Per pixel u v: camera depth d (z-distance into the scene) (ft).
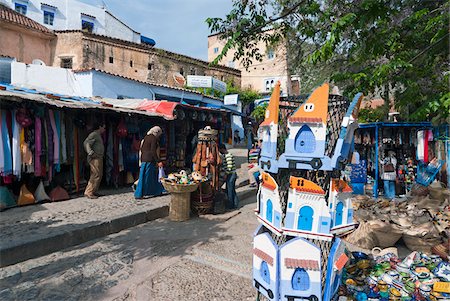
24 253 12.98
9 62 38.68
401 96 14.73
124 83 43.68
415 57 12.70
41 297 10.11
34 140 19.38
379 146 25.52
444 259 12.20
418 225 14.58
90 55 60.70
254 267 8.87
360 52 15.76
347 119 7.79
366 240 15.15
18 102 18.25
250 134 46.09
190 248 14.66
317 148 7.59
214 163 21.04
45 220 16.58
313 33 14.66
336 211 8.26
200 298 10.17
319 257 7.62
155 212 19.99
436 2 14.23
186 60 73.36
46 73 38.96
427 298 9.45
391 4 14.11
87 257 13.46
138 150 28.25
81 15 85.35
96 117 24.81
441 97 10.57
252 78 85.40
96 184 22.57
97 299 10.05
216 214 21.04
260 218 8.98
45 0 80.38
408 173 25.49
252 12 15.24
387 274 10.39
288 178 8.96
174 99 51.88
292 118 7.80
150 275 11.77
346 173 26.71
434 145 23.13
